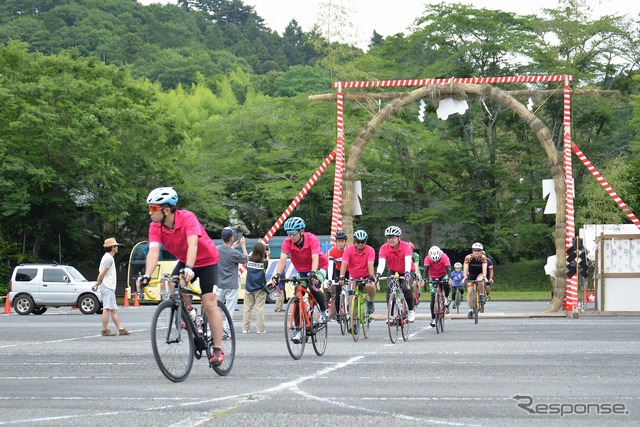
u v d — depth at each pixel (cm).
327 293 2348
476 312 2808
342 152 3359
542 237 7488
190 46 19112
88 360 1664
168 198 1216
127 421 936
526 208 7706
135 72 15138
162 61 15362
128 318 3525
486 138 7894
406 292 2078
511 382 1252
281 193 6931
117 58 16512
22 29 16638
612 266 3259
